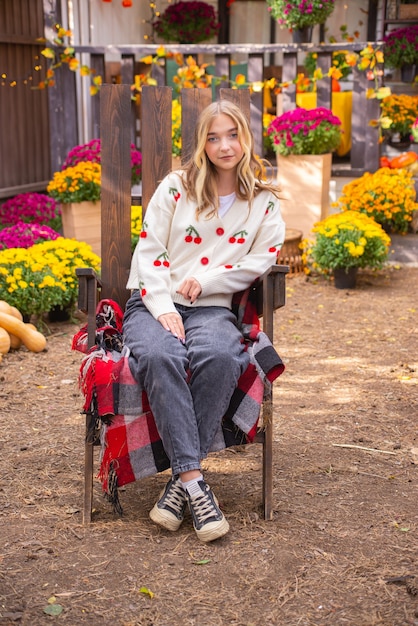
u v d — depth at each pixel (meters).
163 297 2.80
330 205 7.00
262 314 2.94
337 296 6.02
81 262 5.13
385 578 2.40
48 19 7.08
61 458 3.28
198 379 2.59
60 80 7.19
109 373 2.62
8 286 4.86
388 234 7.08
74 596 2.31
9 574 2.41
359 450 3.39
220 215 2.92
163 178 3.22
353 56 6.93
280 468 3.20
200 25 9.98
